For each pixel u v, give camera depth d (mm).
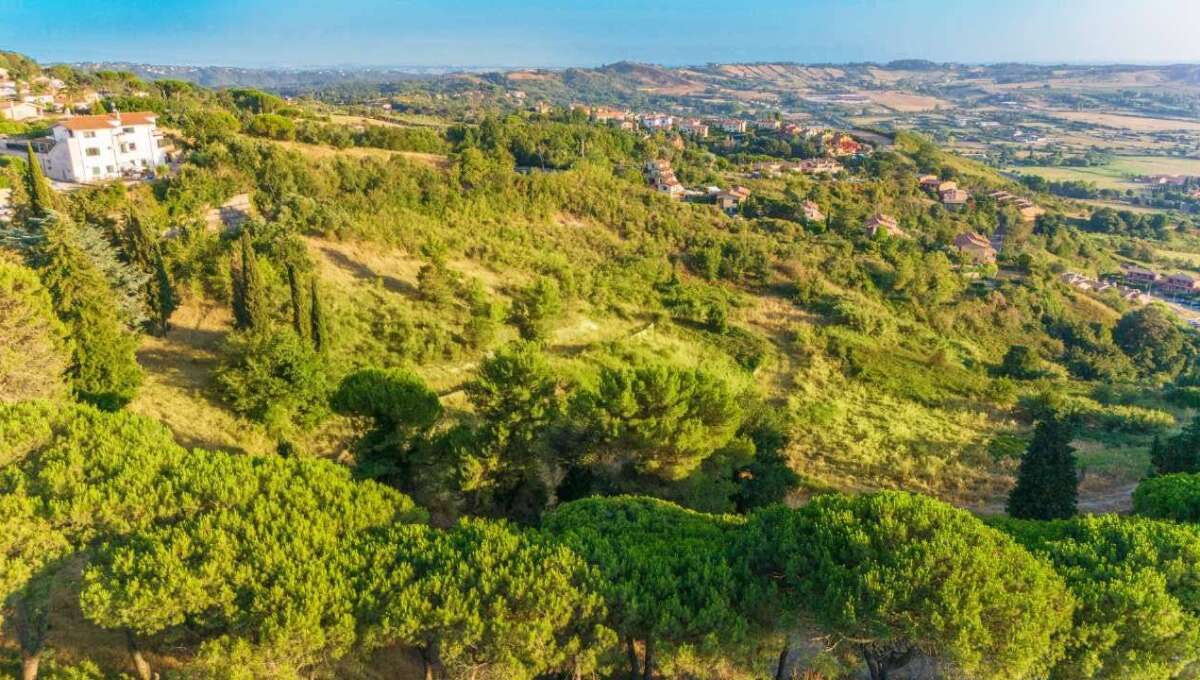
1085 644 16281
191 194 56844
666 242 80125
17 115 89250
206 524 16953
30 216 39500
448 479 28219
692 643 17000
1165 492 28141
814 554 17422
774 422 37594
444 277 52781
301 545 16891
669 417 28094
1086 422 56531
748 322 67250
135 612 15109
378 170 69812
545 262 63719
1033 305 88125
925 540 16875
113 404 30000
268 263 44094
